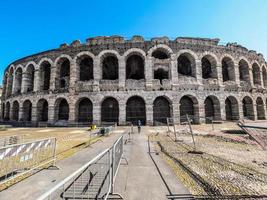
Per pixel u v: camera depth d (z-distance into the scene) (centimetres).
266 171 775
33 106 3509
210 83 3353
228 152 1151
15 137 1486
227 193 559
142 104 3281
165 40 3366
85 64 3759
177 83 3212
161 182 643
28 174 731
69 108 3225
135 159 968
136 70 3678
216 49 3525
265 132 770
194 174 730
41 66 3672
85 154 1090
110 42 3362
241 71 3944
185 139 1694
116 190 575
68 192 555
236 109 3438
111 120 3256
